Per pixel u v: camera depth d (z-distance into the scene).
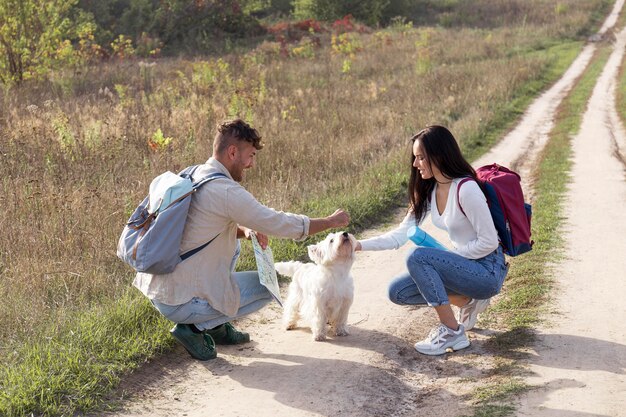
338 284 5.21
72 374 4.43
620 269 6.68
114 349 4.84
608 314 5.50
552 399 4.12
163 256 4.43
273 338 5.43
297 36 38.97
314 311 5.27
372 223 9.27
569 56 35.69
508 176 4.88
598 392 4.18
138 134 11.36
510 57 33.84
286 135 12.49
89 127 11.05
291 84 21.98
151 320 5.36
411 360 5.00
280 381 4.64
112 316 5.24
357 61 28.66
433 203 4.97
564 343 4.97
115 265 6.52
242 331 5.55
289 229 4.62
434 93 20.95
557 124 18.97
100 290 6.01
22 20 19.36
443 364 4.89
